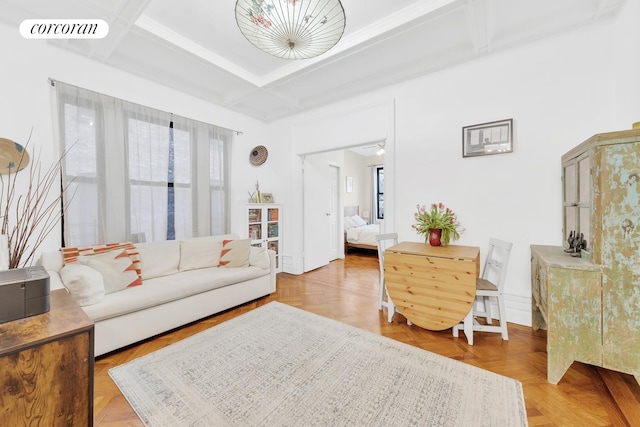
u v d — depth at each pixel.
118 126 2.66
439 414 1.33
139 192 2.84
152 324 2.14
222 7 2.11
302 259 4.27
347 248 6.05
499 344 2.04
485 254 2.57
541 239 2.31
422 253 2.27
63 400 1.03
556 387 1.53
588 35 2.11
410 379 1.61
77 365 1.06
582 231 1.75
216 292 2.60
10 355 0.91
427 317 2.19
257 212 4.04
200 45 2.65
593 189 1.48
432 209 2.70
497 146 2.48
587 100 2.12
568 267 1.51
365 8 2.17
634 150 1.35
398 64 2.92
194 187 3.34
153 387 1.55
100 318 1.85
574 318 1.51
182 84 3.18
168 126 3.09
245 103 3.88
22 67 2.16
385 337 2.15
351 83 3.35
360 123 3.45
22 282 1.12
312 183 4.46
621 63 1.92
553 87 2.24
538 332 2.23
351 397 1.46
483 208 2.58
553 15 2.15
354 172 7.23
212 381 1.60
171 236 3.13
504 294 2.47
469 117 2.64
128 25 2.17
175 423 1.29
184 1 2.04
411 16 2.16
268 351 1.93
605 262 1.44
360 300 3.02
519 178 2.40
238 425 1.27
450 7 2.03
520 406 1.38
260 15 1.72
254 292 2.97
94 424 1.29
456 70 2.70
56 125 2.32
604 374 1.64
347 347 1.99
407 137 3.04
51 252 2.20
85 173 2.47
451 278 2.10
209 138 3.53
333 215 5.32
